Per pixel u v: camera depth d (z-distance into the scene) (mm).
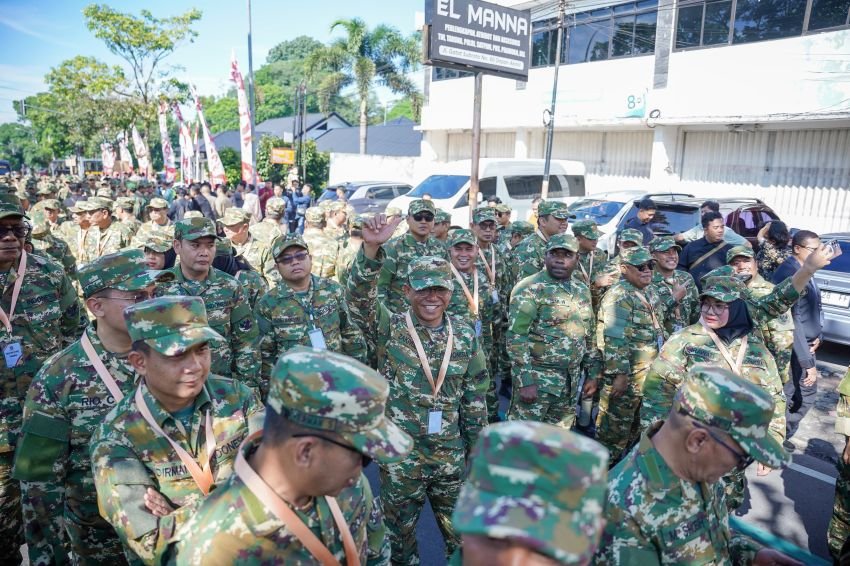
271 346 4617
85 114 35812
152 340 2141
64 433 2672
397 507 3385
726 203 11820
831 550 3676
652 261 4809
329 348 4691
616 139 21094
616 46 19734
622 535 1941
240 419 2496
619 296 4891
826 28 15039
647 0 18594
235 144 47562
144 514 2055
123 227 8469
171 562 1759
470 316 5719
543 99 22047
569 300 4730
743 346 3648
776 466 1839
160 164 63875
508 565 1152
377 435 1610
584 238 6637
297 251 4523
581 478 1185
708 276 3703
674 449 1942
